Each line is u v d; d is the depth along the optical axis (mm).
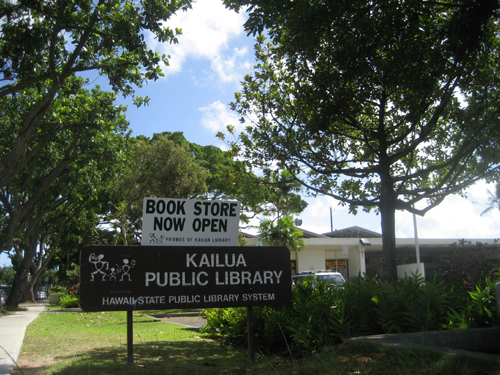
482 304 6246
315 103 10000
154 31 12234
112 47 12992
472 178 10289
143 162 27922
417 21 8516
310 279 9250
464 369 3889
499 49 10008
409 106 9812
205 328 10391
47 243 40438
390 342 5086
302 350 6656
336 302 6770
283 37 9398
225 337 8938
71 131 19609
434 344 5266
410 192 10375
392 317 6262
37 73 14625
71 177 21516
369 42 8781
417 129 11258
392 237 10000
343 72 9203
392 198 10195
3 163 13000
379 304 6441
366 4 8492
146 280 6051
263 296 6582
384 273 9883
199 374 5305
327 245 35938
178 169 28078
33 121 13461
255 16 7895
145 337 9875
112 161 20500
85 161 19250
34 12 12781
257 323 8148
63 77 13203
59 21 12164
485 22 8484
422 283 7168
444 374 3875
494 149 9664
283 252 6805
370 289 6707
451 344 5316
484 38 8945
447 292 6910
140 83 14672
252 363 6207
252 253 6637
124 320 15820
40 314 19000
